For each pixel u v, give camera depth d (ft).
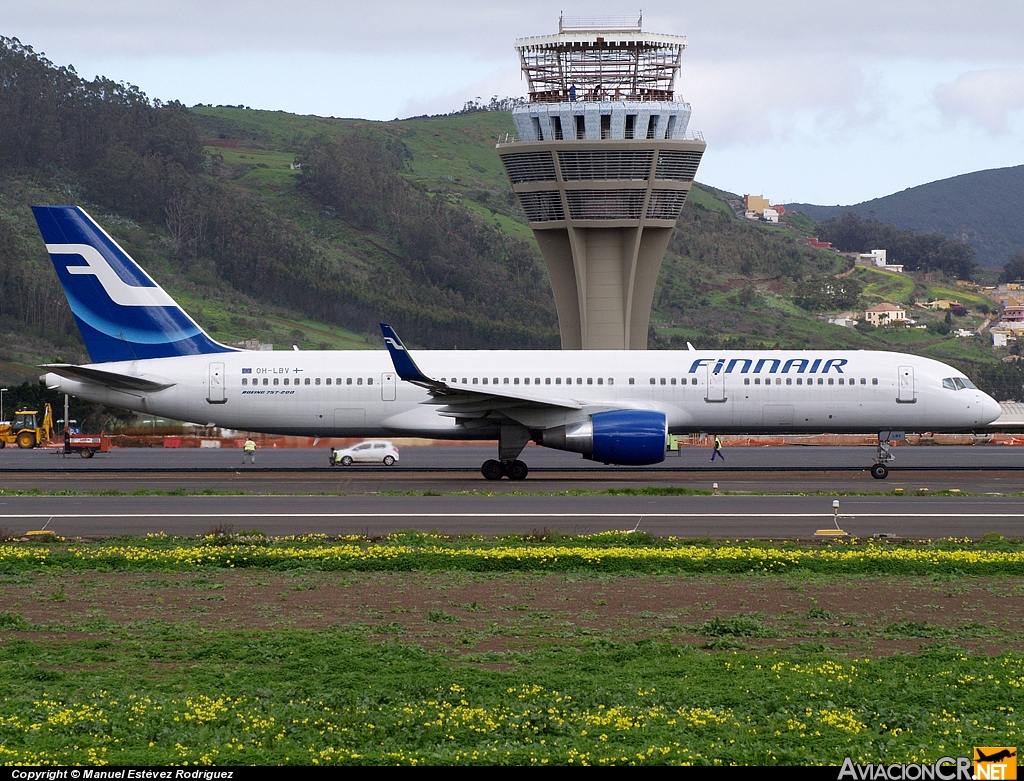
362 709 181.57
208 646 223.51
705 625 244.42
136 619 254.27
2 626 244.42
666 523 415.03
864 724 176.35
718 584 298.35
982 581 303.07
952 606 271.08
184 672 206.59
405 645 227.81
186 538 371.35
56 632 240.12
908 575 312.50
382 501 485.15
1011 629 247.70
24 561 324.39
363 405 625.00
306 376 627.05
